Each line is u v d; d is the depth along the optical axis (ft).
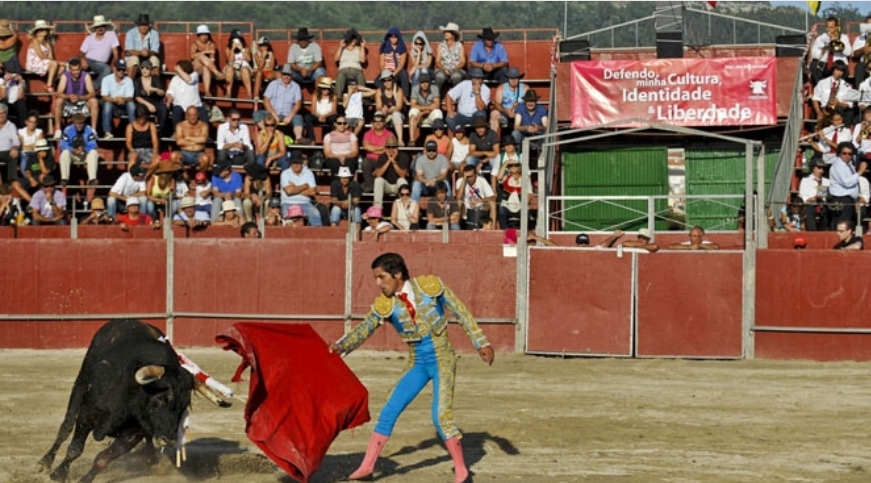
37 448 35.29
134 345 28.32
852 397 44.27
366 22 222.48
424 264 57.06
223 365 51.90
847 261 54.08
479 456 34.19
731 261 54.80
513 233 59.26
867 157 65.98
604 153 73.56
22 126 72.28
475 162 66.95
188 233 63.41
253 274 58.13
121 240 58.29
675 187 73.26
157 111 72.13
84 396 28.63
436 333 29.81
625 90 72.49
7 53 74.74
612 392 45.29
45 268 58.03
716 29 79.10
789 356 54.49
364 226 67.62
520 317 56.24
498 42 74.49
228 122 70.23
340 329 57.72
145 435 28.71
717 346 54.80
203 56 76.33
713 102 71.51
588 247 56.24
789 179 67.92
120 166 73.10
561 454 34.45
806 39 73.61
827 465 33.32
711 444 35.91
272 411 29.04
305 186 66.44
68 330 58.03
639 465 33.12
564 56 75.92
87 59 74.18
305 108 75.41
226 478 31.19
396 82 73.46
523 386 46.65
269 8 224.12
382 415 30.37
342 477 31.42
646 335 55.26
